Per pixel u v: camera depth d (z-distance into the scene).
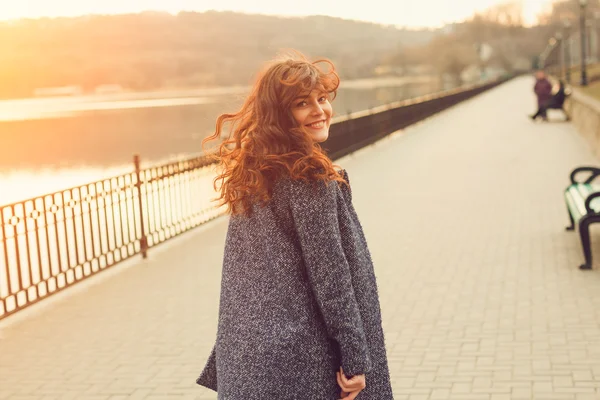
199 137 32.66
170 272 7.96
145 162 22.72
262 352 2.24
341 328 2.22
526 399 4.31
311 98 2.33
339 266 2.23
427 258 7.98
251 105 2.40
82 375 5.14
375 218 10.45
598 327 5.47
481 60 157.50
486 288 6.71
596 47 145.12
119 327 6.15
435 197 11.95
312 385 2.25
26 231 6.82
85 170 21.16
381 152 19.64
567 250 7.93
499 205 10.88
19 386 5.00
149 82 124.94
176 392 4.77
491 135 23.22
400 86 127.88
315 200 2.25
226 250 2.40
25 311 6.73
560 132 22.84
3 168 22.27
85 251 7.75
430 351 5.21
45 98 107.19
